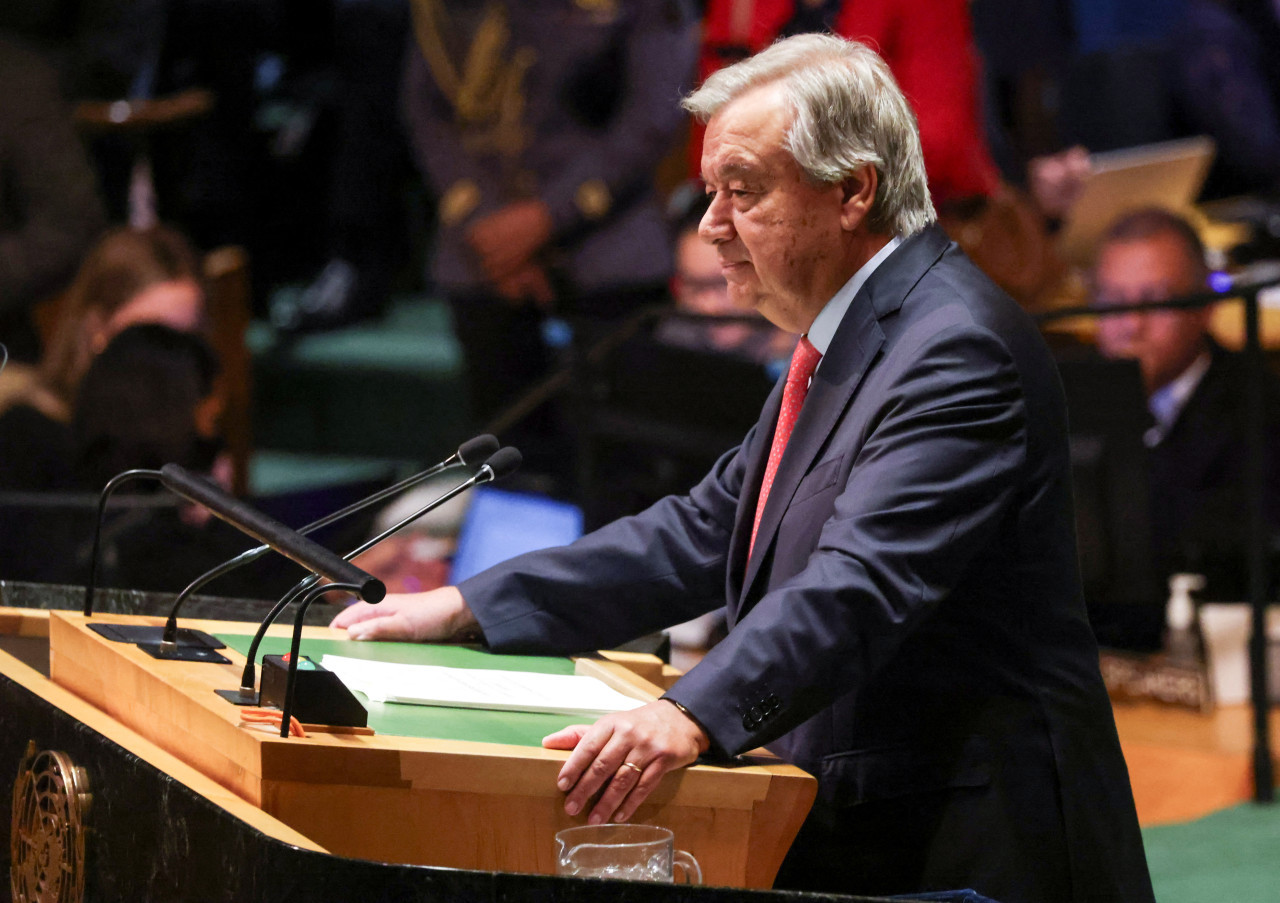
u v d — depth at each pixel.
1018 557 7.27
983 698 7.31
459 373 23.52
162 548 13.65
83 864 6.62
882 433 7.14
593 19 18.03
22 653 8.40
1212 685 15.82
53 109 18.59
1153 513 16.44
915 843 7.27
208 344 14.80
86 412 14.40
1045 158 25.19
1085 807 7.27
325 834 6.00
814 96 7.36
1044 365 7.35
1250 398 13.88
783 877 7.47
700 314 15.02
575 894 5.54
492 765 6.19
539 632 8.38
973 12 25.08
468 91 18.47
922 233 7.62
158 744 6.74
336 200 25.91
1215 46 25.36
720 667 6.67
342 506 15.54
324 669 6.34
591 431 15.20
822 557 6.93
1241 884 11.98
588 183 18.00
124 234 16.64
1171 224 17.38
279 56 27.00
